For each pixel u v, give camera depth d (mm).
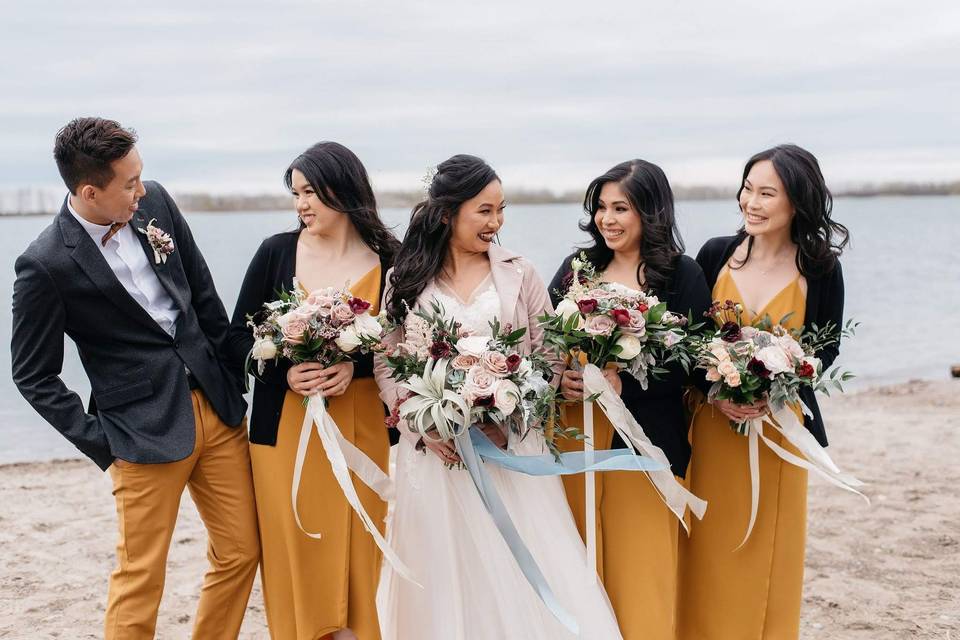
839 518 6402
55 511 6766
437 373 3281
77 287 3422
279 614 3695
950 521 6258
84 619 4840
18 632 4672
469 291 3621
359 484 3646
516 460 3461
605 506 3717
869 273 27047
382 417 3762
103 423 3525
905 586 5160
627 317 3344
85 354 3576
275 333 3496
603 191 3709
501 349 3336
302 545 3613
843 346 16266
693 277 3738
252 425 3705
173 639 4629
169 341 3586
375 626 3664
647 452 3535
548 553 3541
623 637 3637
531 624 3465
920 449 8273
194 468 3699
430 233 3590
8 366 13609
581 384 3609
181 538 6262
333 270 3711
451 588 3523
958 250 33562
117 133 3303
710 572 3844
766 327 3682
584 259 3789
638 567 3627
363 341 3391
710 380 3564
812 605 4926
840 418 9758
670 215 3717
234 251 30469
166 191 3814
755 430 3668
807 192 3650
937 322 18547
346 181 3645
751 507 3750
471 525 3508
